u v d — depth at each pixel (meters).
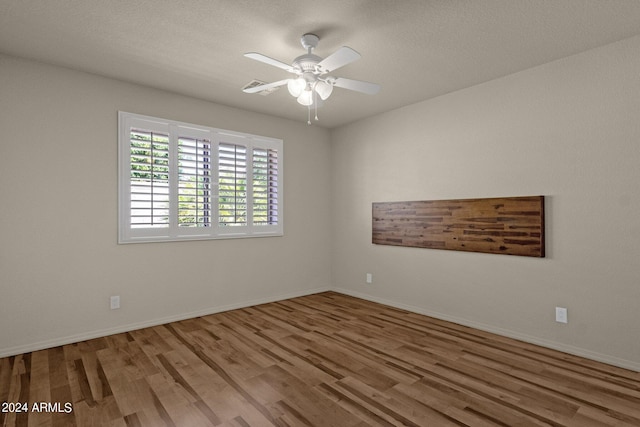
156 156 3.48
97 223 3.15
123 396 2.12
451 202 3.58
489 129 3.28
